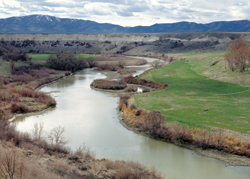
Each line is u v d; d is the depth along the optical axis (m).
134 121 43.62
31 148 27.73
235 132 36.28
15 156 20.62
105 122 45.28
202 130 36.56
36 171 19.86
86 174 23.02
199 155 32.44
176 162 30.53
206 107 50.84
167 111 47.88
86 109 53.56
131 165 25.92
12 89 60.69
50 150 28.72
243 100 57.34
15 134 30.34
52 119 46.25
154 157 31.84
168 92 67.50
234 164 30.03
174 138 36.72
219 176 27.47
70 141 36.09
